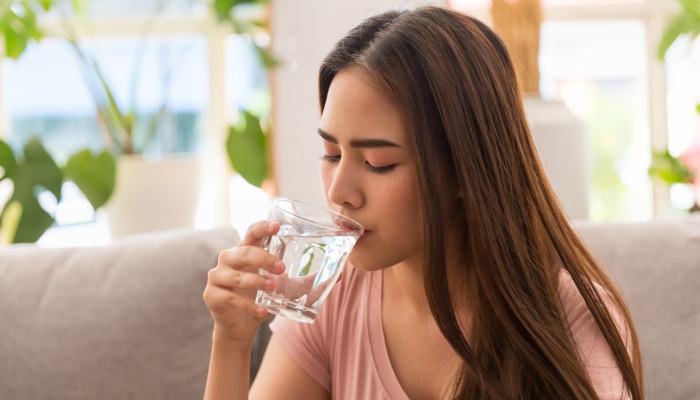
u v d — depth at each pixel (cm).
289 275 79
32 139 211
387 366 102
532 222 91
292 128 229
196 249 127
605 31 257
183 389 120
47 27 248
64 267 129
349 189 83
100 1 250
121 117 229
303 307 80
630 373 89
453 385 94
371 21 90
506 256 88
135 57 251
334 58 87
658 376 115
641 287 119
